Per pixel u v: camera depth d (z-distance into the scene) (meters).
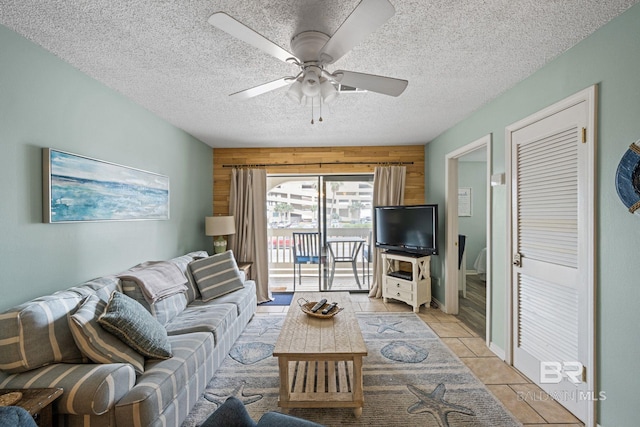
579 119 1.86
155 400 1.54
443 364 2.60
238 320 2.99
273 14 1.57
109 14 1.57
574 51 1.90
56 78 1.97
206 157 4.50
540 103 2.20
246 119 3.33
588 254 1.80
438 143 4.14
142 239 2.91
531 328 2.36
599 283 1.75
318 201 4.95
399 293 4.18
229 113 3.13
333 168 4.70
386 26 1.68
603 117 1.71
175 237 3.56
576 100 1.87
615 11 1.58
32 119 1.81
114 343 1.70
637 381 1.54
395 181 4.59
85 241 2.22
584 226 1.85
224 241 4.39
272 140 4.30
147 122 3.00
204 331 2.32
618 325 1.64
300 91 1.82
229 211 4.69
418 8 1.53
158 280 2.54
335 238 4.95
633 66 1.54
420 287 4.00
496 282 2.79
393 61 2.09
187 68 2.16
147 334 1.81
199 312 2.70
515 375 2.43
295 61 1.65
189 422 1.92
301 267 5.07
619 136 1.62
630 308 1.58
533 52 1.98
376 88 1.86
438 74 2.29
